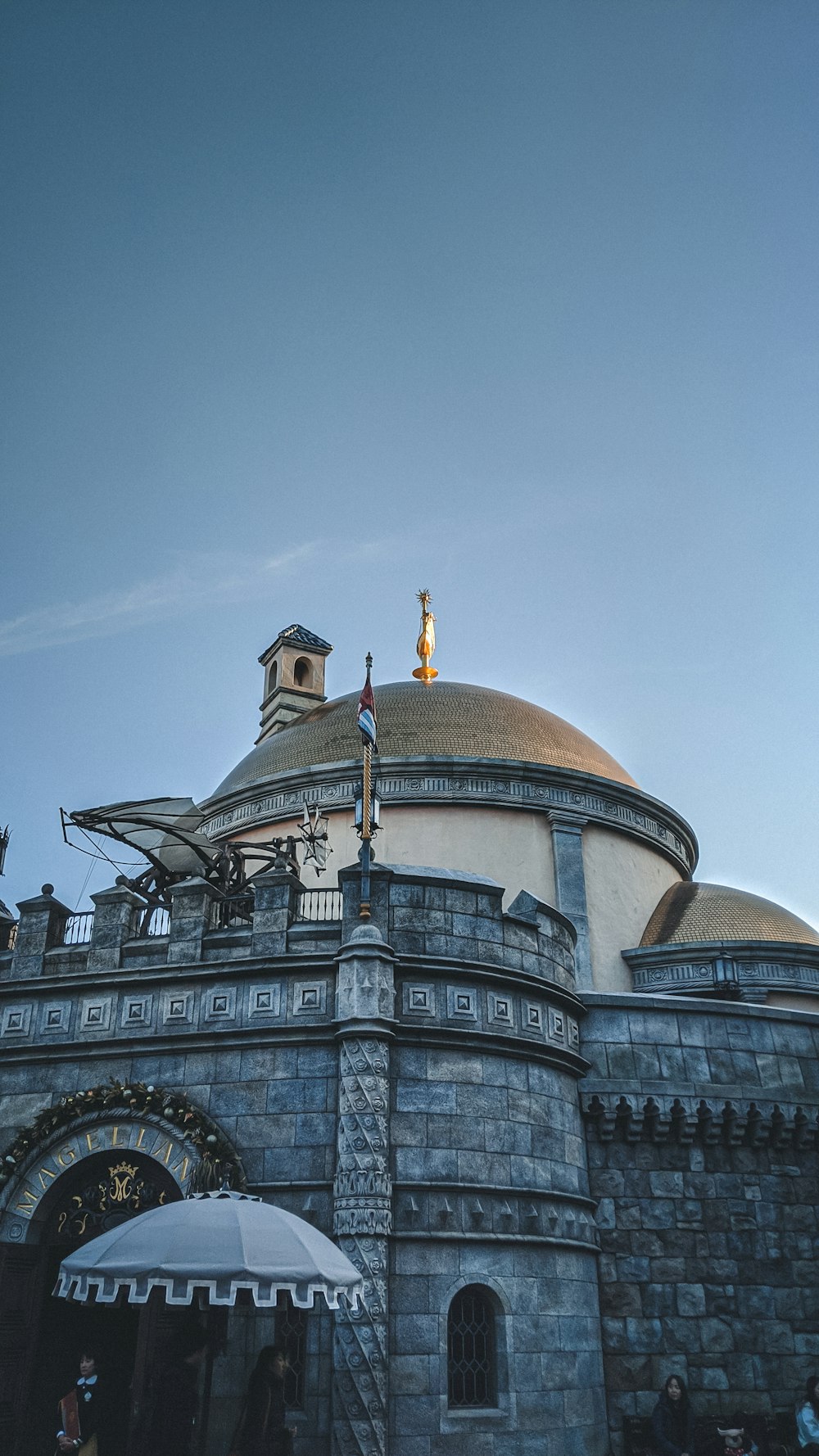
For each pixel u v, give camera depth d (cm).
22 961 2148
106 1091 1925
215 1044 1945
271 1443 1287
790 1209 2294
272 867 2377
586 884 3150
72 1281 1255
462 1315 1808
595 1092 2225
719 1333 2128
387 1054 1867
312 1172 1819
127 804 2511
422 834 3100
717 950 3041
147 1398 1695
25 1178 1933
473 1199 1852
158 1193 1902
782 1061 2397
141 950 2097
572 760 3378
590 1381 1955
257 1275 1200
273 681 4450
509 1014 2034
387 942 1967
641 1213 2184
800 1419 1828
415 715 3434
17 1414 1798
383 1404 1634
